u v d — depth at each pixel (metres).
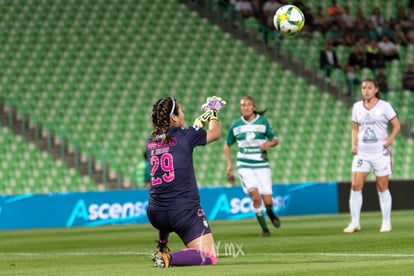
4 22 91.12
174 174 26.66
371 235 42.66
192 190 26.91
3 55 88.12
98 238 49.69
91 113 84.56
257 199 46.47
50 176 78.12
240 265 26.86
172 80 90.06
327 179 86.88
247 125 47.25
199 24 95.62
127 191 68.50
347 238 41.16
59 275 25.50
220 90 90.75
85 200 66.81
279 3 97.44
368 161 45.28
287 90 92.81
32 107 83.44
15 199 64.75
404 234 42.41
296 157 87.25
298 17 32.53
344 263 27.03
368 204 75.62
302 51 96.06
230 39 95.31
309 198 73.69
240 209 71.38
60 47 89.81
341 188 75.38
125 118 85.00
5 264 32.88
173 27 94.50
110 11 94.00
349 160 88.69
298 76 94.19
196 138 27.02
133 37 92.44
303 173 86.38
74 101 85.25
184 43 93.50
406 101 94.81
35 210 65.44
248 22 97.44
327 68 94.19
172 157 26.73
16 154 78.81
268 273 23.75
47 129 80.81
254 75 93.12
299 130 89.56
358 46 96.19
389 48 97.81
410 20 102.12
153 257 26.25
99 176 79.19
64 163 78.88
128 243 44.16
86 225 66.62
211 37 95.00
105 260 32.66
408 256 29.92
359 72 96.06
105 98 86.31
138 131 84.19
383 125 45.00
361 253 32.12
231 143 48.31
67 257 35.56
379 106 44.72
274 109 90.81
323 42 97.81
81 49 90.06
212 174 82.62
